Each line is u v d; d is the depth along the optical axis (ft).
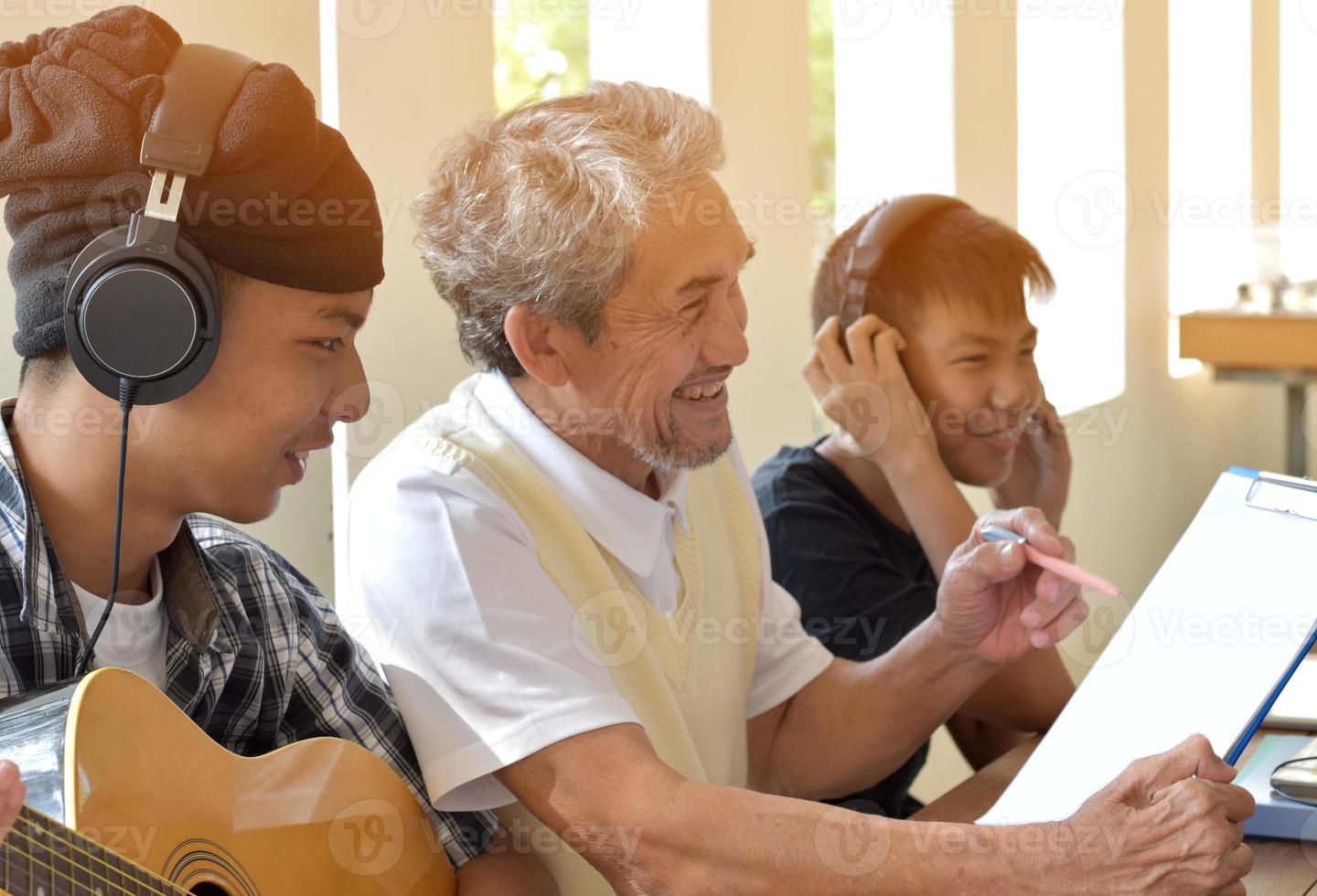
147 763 2.78
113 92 2.80
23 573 2.93
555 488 3.74
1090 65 10.53
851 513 5.40
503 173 3.63
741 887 3.09
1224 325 11.66
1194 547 3.93
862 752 4.31
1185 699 3.58
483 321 3.74
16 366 4.10
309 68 4.74
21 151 2.79
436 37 5.14
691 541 4.12
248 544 3.69
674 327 3.64
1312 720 4.02
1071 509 10.44
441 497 3.51
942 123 8.66
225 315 2.93
